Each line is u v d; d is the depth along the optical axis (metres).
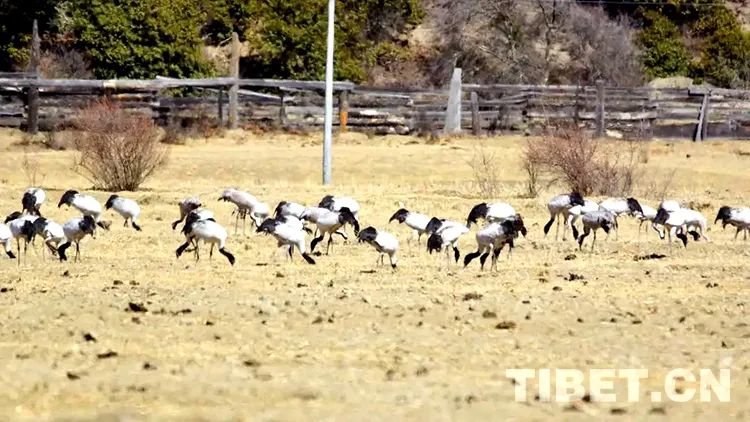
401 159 130.38
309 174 121.12
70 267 65.25
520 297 56.84
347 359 44.28
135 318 50.81
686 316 52.78
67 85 146.38
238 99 157.38
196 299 55.31
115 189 103.06
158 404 38.34
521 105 161.38
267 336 47.81
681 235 75.69
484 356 45.03
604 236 81.19
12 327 49.06
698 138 159.12
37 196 82.56
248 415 37.12
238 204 80.56
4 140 136.88
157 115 151.00
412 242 76.62
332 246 74.12
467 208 94.00
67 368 42.75
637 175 112.44
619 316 52.66
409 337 47.94
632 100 162.25
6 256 68.56
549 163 108.25
